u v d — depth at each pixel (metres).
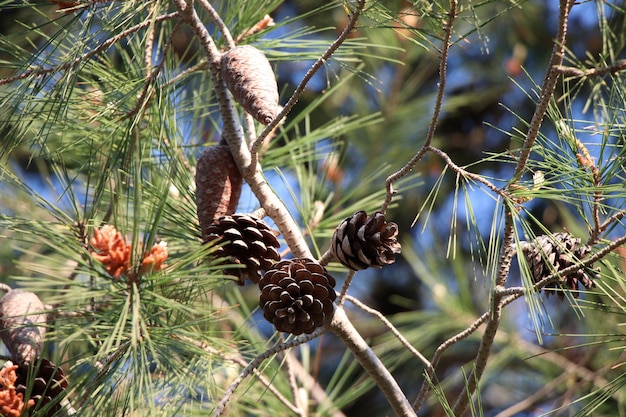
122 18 3.10
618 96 3.10
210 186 3.10
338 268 3.33
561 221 4.77
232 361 3.19
